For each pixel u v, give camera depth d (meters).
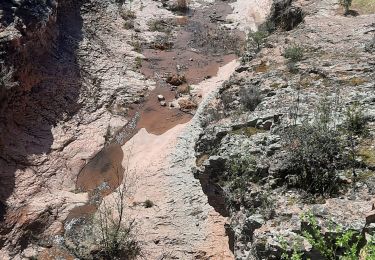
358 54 16.44
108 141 20.61
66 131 20.39
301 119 13.01
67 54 23.58
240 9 33.06
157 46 27.92
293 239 9.01
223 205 14.24
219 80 24.53
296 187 11.08
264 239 9.73
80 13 27.11
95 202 17.31
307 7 21.92
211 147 14.36
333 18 20.44
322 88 14.68
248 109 15.46
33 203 16.92
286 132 12.57
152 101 23.23
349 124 11.98
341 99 13.56
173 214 15.53
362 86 14.19
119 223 14.63
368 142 11.47
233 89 17.16
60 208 16.95
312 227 8.67
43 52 22.06
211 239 14.22
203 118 19.36
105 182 18.28
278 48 18.84
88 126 21.14
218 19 31.89
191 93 23.73
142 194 16.78
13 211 16.44
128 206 16.34
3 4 20.80
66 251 15.21
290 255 8.88
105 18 28.55
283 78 16.03
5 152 17.95
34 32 21.20
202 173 13.62
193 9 33.19
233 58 27.12
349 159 11.08
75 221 16.41
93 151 19.91
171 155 18.27
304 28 19.80
